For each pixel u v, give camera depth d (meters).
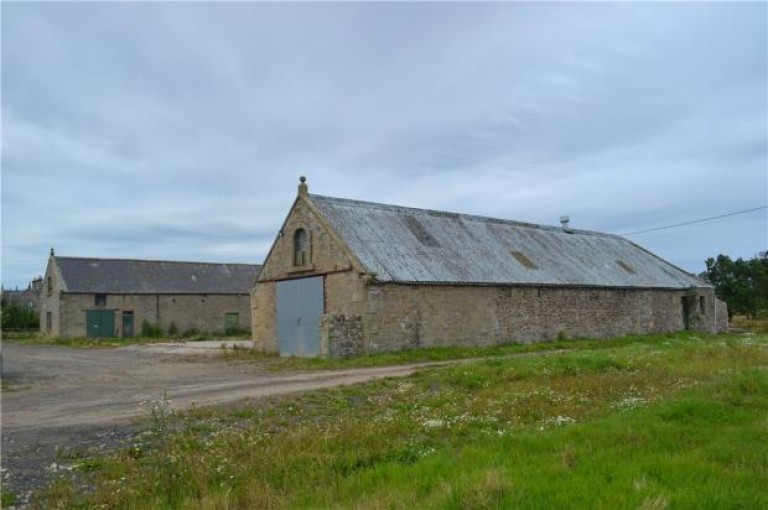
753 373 13.65
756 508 5.52
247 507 6.49
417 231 30.23
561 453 7.41
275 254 29.78
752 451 7.41
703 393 11.52
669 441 8.02
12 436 10.76
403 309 25.69
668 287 39.78
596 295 34.53
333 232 26.31
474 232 33.44
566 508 5.58
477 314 28.25
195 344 38.44
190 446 9.17
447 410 11.48
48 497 7.26
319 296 26.84
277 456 8.02
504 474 6.41
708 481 6.24
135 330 50.22
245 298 55.91
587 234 42.78
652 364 17.59
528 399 12.39
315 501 6.41
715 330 43.59
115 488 7.28
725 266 55.22
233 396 14.93
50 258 51.56
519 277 30.59
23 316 62.44
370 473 7.14
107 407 13.88
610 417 9.83
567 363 17.50
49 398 15.56
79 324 48.09
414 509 5.84
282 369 21.89
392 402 13.09
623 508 5.46
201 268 56.62
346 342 24.38
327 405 13.16
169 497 6.91
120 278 51.19
